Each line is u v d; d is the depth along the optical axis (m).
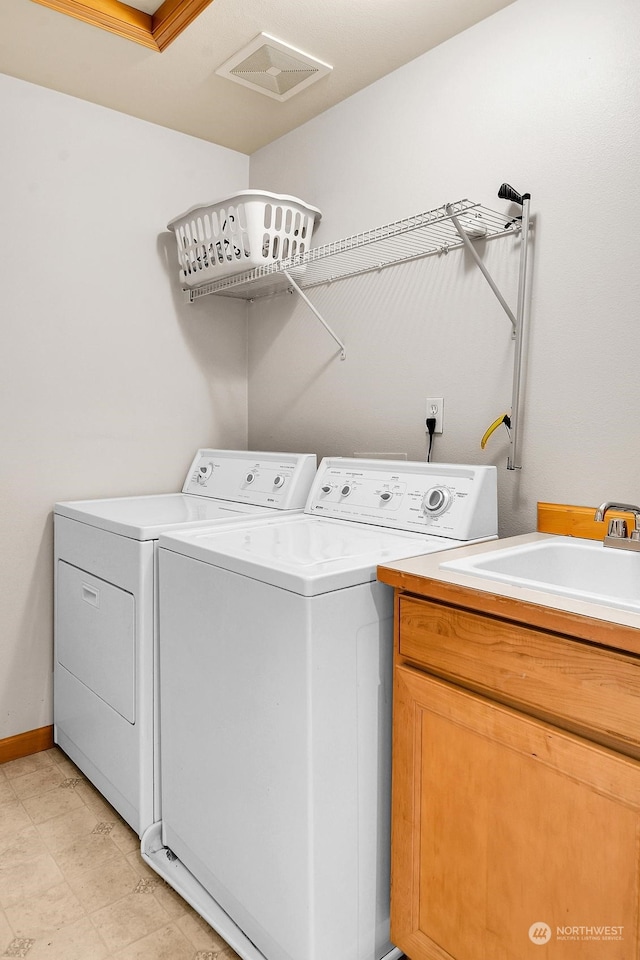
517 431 1.68
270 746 1.25
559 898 0.99
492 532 1.62
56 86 2.11
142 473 2.43
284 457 2.17
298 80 2.05
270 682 1.25
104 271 2.29
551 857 1.00
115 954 1.35
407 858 1.24
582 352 1.54
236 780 1.35
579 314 1.54
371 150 2.08
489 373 1.76
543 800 1.01
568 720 0.97
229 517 1.85
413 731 1.22
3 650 2.12
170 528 1.66
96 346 2.29
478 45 1.75
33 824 1.79
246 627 1.31
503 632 1.05
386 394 2.07
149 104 2.23
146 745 1.65
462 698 1.12
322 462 2.03
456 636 1.13
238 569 1.33
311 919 1.18
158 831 1.67
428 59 1.88
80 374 2.25
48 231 2.15
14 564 2.13
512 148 1.67
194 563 1.47
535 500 1.66
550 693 0.99
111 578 1.77
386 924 1.33
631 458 1.46
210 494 2.35
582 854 0.96
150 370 2.43
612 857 0.92
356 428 2.19
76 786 1.99
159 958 1.35
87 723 1.94
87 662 1.93
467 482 1.61
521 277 1.62
